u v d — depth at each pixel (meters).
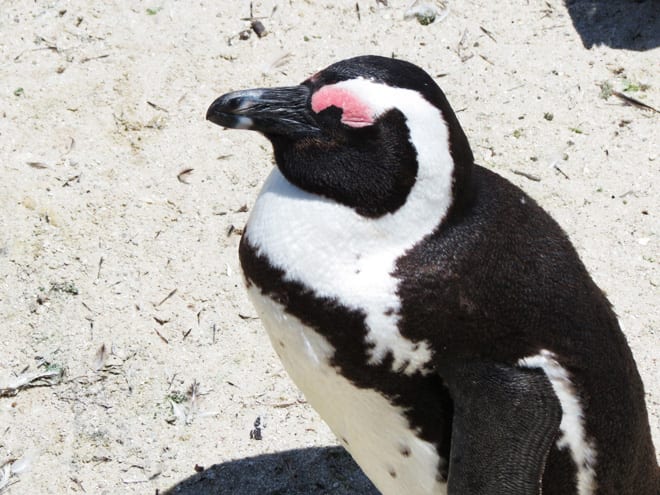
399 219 0.81
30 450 1.04
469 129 1.25
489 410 0.82
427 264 0.81
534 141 1.24
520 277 0.83
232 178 1.21
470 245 0.82
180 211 1.19
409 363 0.82
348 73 0.81
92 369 1.08
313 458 1.04
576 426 0.84
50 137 1.23
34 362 1.09
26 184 1.19
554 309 0.84
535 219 0.85
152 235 1.17
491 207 0.84
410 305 0.81
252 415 1.07
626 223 1.18
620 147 1.24
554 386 0.83
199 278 1.14
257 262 0.83
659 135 1.25
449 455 0.86
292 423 1.06
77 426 1.06
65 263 1.14
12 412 1.07
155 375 1.08
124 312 1.12
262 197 0.84
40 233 1.16
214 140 1.24
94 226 1.17
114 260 1.15
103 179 1.20
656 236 1.17
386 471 0.90
